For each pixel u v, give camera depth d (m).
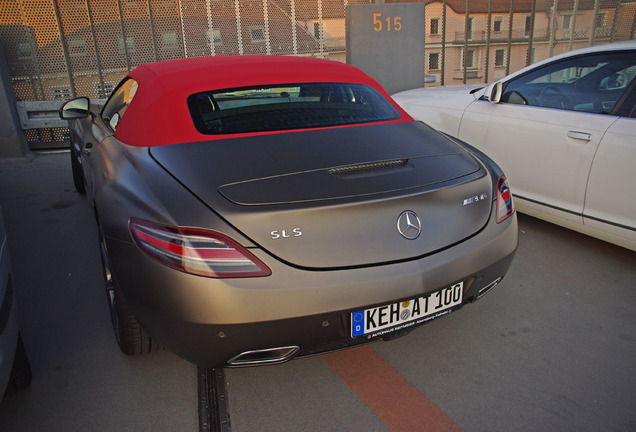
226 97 2.24
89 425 1.84
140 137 2.09
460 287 1.80
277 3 6.82
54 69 6.21
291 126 2.11
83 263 3.24
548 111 3.24
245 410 1.91
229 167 1.75
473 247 1.80
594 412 1.85
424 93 4.61
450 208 1.77
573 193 3.09
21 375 1.97
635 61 2.86
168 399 1.97
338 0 7.04
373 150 1.96
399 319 1.70
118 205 1.75
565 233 3.56
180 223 1.53
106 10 6.22
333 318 1.58
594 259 3.14
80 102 3.34
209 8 6.57
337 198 1.61
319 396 1.98
